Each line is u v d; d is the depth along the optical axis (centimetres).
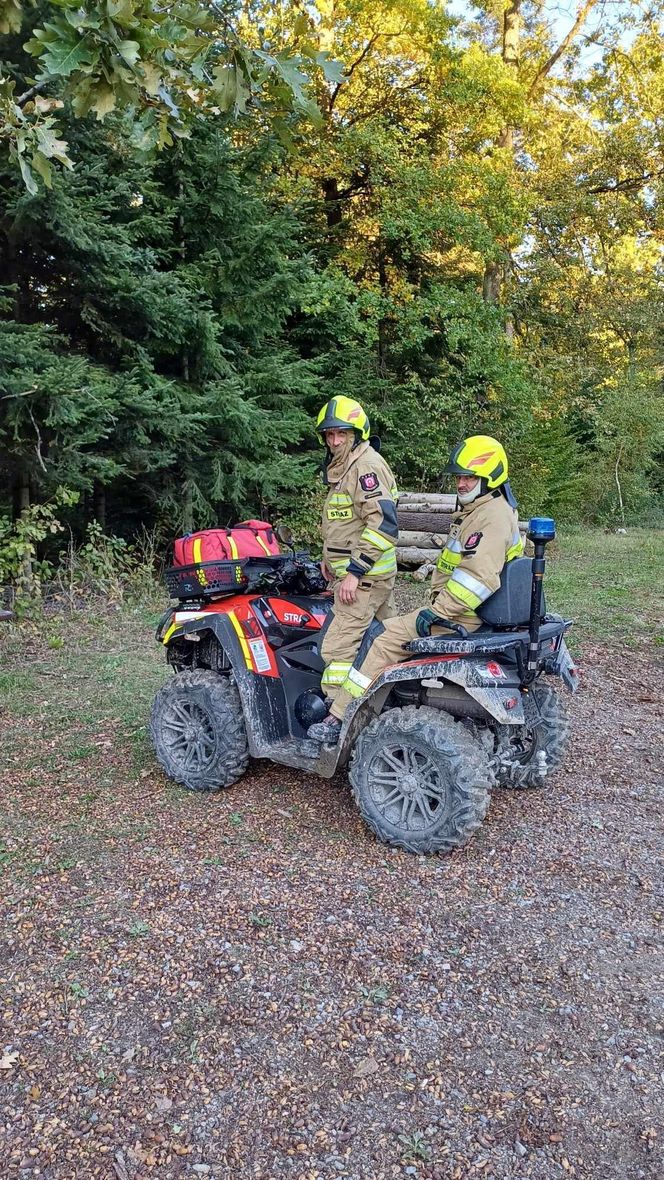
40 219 835
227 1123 231
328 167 1503
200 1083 244
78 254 888
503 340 1617
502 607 365
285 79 330
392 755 381
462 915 331
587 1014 276
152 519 1173
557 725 442
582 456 2027
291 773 478
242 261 1064
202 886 350
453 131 1688
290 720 446
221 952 305
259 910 332
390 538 387
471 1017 273
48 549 1078
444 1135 227
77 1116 233
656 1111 236
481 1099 240
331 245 1580
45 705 601
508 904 340
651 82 2328
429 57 1563
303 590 462
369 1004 278
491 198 1661
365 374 1470
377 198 1553
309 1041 261
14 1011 275
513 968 299
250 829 404
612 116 2398
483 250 1606
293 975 293
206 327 966
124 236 895
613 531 1872
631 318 2405
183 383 1043
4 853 379
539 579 357
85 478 911
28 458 891
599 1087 245
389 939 314
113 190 916
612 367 2389
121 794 447
